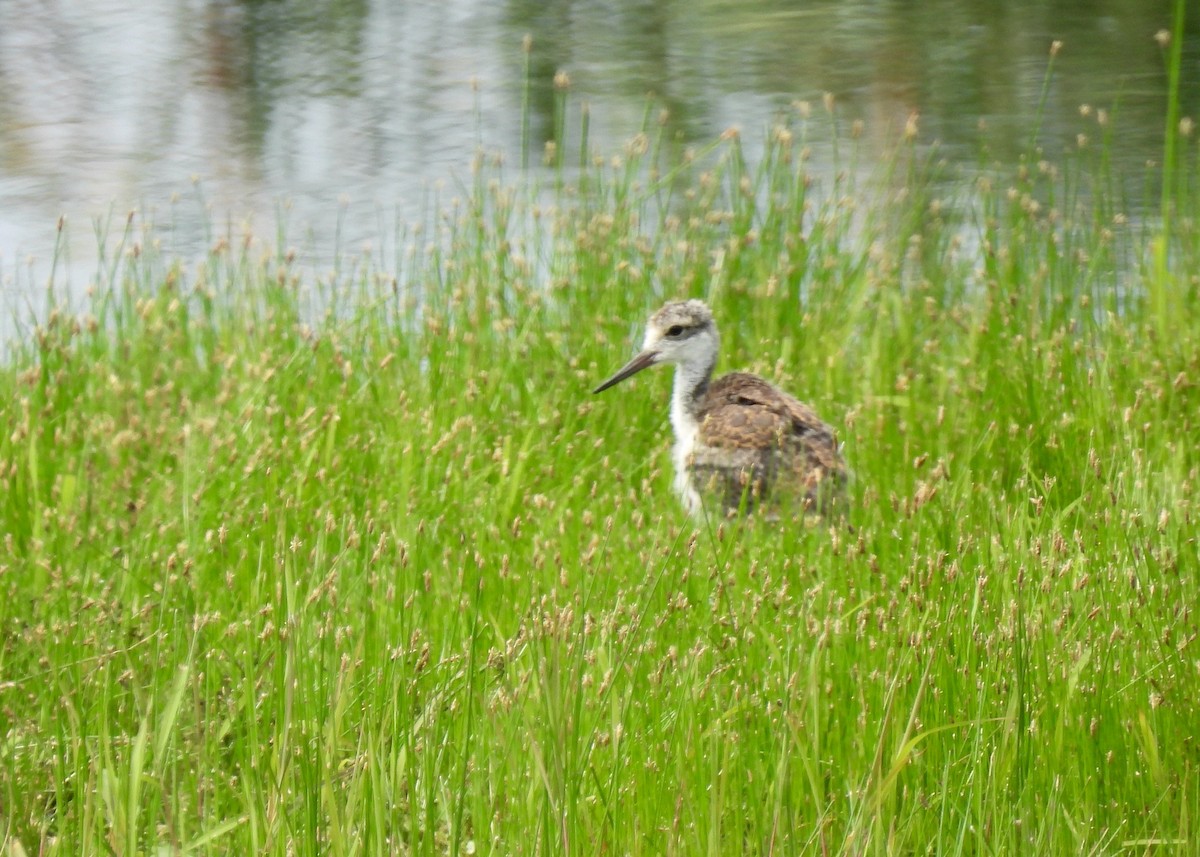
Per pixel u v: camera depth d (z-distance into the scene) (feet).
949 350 48.67
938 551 32.14
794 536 35.01
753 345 49.42
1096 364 43.19
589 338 47.37
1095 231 51.21
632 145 55.88
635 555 33.96
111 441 39.40
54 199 68.44
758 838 23.76
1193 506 33.83
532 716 25.71
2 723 28.35
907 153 70.03
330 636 27.86
